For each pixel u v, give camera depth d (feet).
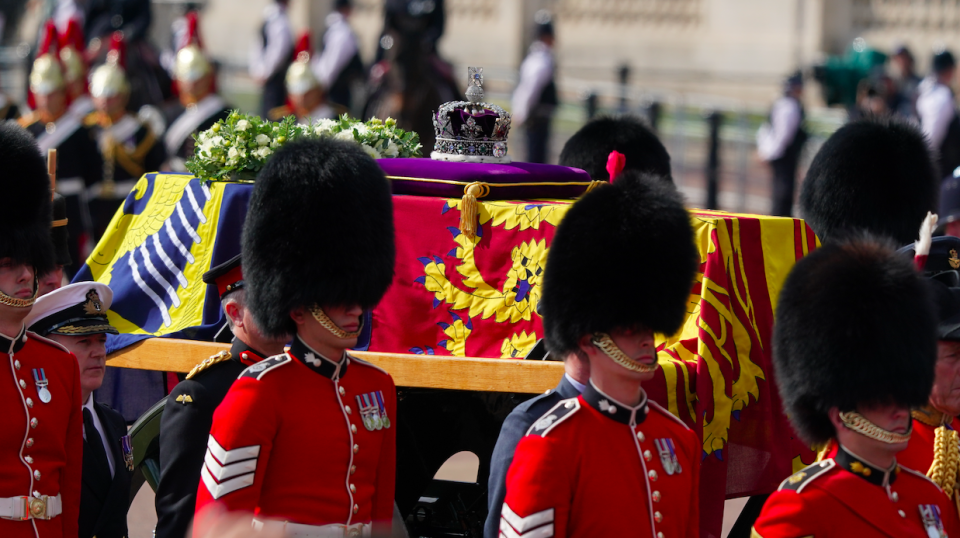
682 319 41.22
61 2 198.70
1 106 167.73
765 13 289.12
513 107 206.90
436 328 53.93
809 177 66.44
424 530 58.39
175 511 45.65
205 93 147.23
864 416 38.45
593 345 40.01
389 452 44.24
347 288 42.73
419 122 145.48
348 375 43.21
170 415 46.65
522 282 52.65
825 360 38.83
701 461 48.78
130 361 55.47
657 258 39.99
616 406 39.78
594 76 309.22
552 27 204.74
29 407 44.01
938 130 167.02
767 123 174.09
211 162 59.11
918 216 64.08
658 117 203.31
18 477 43.50
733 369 50.34
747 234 53.31
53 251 47.73
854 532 37.68
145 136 132.36
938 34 279.08
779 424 52.21
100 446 50.34
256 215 43.78
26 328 46.09
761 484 51.29
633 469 39.45
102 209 129.90
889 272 38.99
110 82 130.52
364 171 44.39
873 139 63.93
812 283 39.68
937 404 43.62
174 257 58.39
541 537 38.50
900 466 39.52
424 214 54.95
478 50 318.86
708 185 186.80
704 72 295.07
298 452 41.14
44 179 47.09
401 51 146.30
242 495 40.06
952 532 42.57
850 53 197.06
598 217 40.47
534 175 57.57
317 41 318.86
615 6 309.01
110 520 49.90
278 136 59.21
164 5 243.40
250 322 46.47
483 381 51.13
